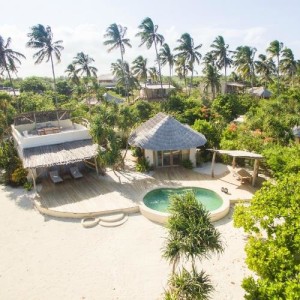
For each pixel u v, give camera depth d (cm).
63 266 1584
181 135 2898
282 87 8331
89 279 1479
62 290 1412
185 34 6919
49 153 2578
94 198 2322
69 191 2477
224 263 1562
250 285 1041
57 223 2030
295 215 1102
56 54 5412
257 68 8069
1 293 1403
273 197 1184
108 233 1891
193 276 1205
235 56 8094
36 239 1844
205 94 6981
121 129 3116
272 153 2517
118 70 8169
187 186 2511
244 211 1302
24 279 1495
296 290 914
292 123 3800
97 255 1667
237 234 1827
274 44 7481
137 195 2364
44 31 5169
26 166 2334
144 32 6044
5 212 2203
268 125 3672
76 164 2898
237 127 3884
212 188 2436
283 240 1084
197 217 1199
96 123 2645
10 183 2736
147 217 2072
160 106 5156
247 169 2883
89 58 7388
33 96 5997
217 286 1395
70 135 2812
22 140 2612
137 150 3212
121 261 1609
